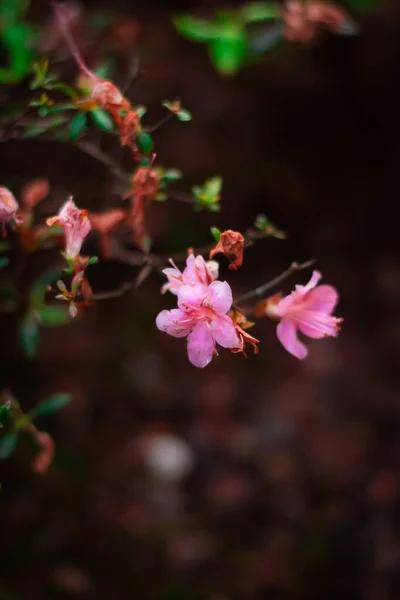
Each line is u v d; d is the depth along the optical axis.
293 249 2.01
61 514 1.29
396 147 2.16
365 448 1.59
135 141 0.76
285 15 0.98
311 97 2.07
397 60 2.01
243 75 2.02
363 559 1.34
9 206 0.74
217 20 0.98
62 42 1.05
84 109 0.76
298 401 1.71
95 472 1.42
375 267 2.02
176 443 1.55
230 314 0.71
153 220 1.77
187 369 1.75
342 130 2.15
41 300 0.88
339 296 1.95
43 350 1.63
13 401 0.79
